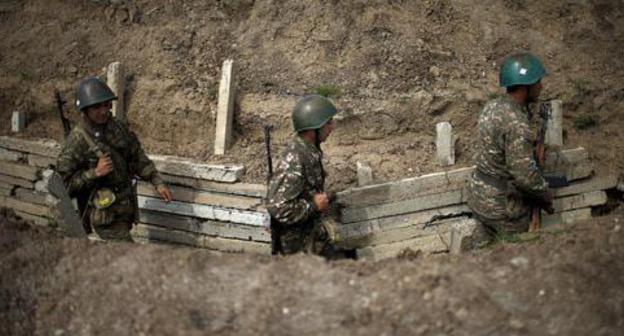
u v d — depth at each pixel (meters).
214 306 3.32
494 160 4.37
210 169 5.06
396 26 5.62
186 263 3.61
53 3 6.52
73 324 3.39
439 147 5.11
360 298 3.29
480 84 5.44
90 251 3.81
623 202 5.32
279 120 5.28
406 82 5.37
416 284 3.34
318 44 5.55
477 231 4.68
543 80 5.56
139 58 5.85
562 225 4.16
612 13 6.05
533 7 5.98
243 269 3.54
